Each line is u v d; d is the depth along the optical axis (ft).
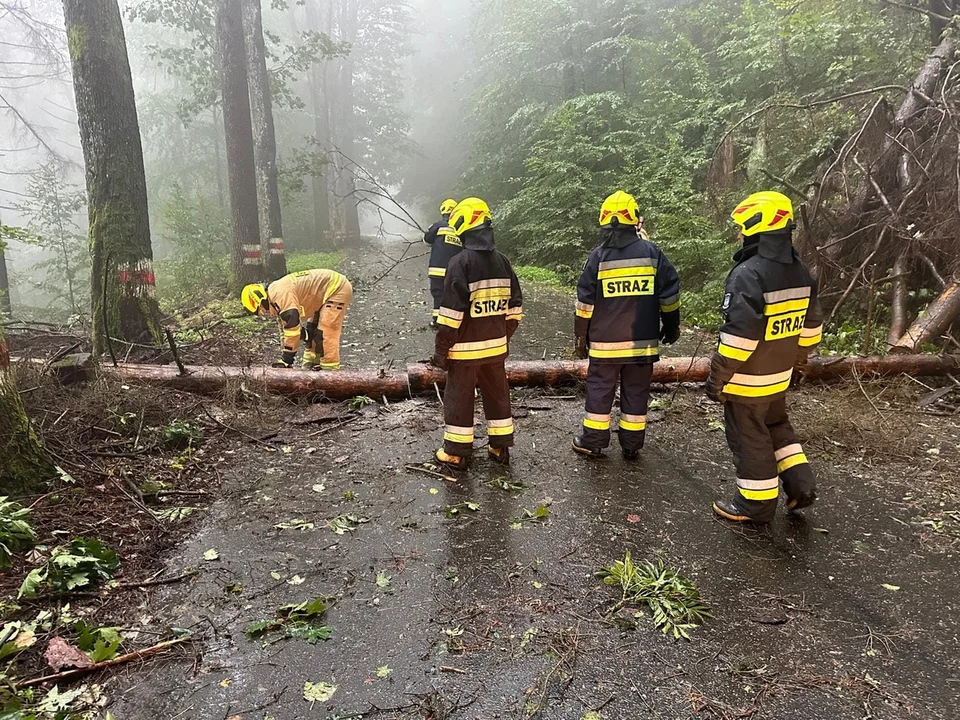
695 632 8.17
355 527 11.00
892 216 21.84
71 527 10.41
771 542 10.53
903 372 18.48
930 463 13.55
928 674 7.41
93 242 23.27
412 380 17.97
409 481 12.87
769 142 30.96
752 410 10.69
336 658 7.68
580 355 14.55
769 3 38.75
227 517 11.31
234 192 39.68
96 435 13.99
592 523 11.18
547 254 46.03
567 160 44.78
